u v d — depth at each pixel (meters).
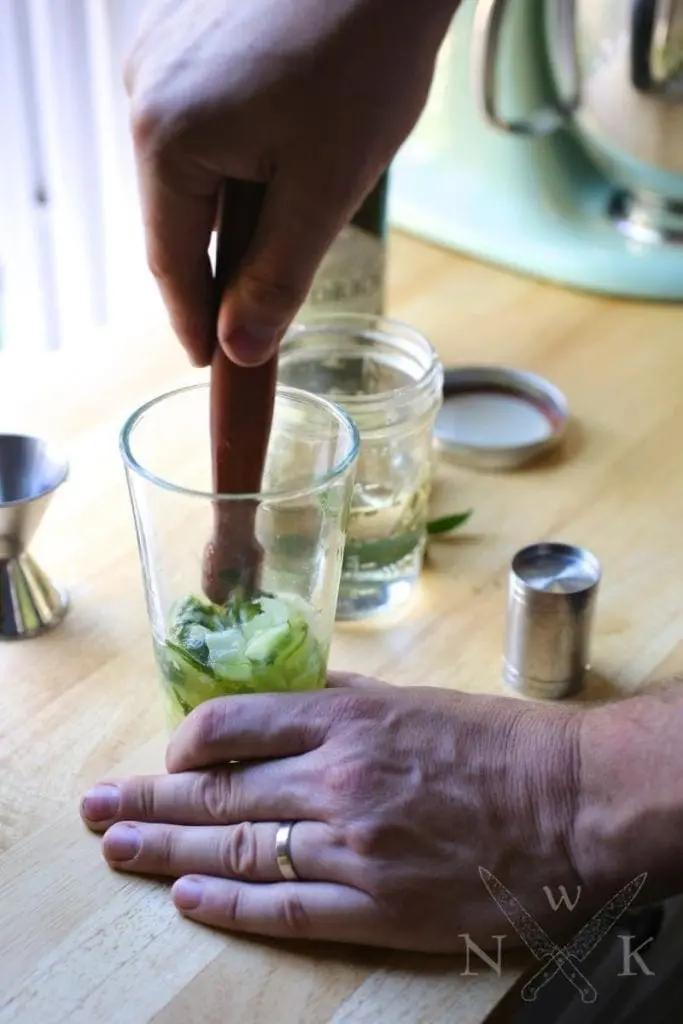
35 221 1.11
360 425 0.75
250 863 0.63
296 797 0.63
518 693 0.73
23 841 0.65
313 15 0.62
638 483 0.88
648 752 0.62
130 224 1.18
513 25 1.02
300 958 0.61
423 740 0.64
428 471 0.80
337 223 0.64
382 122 0.64
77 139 1.10
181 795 0.65
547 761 0.63
